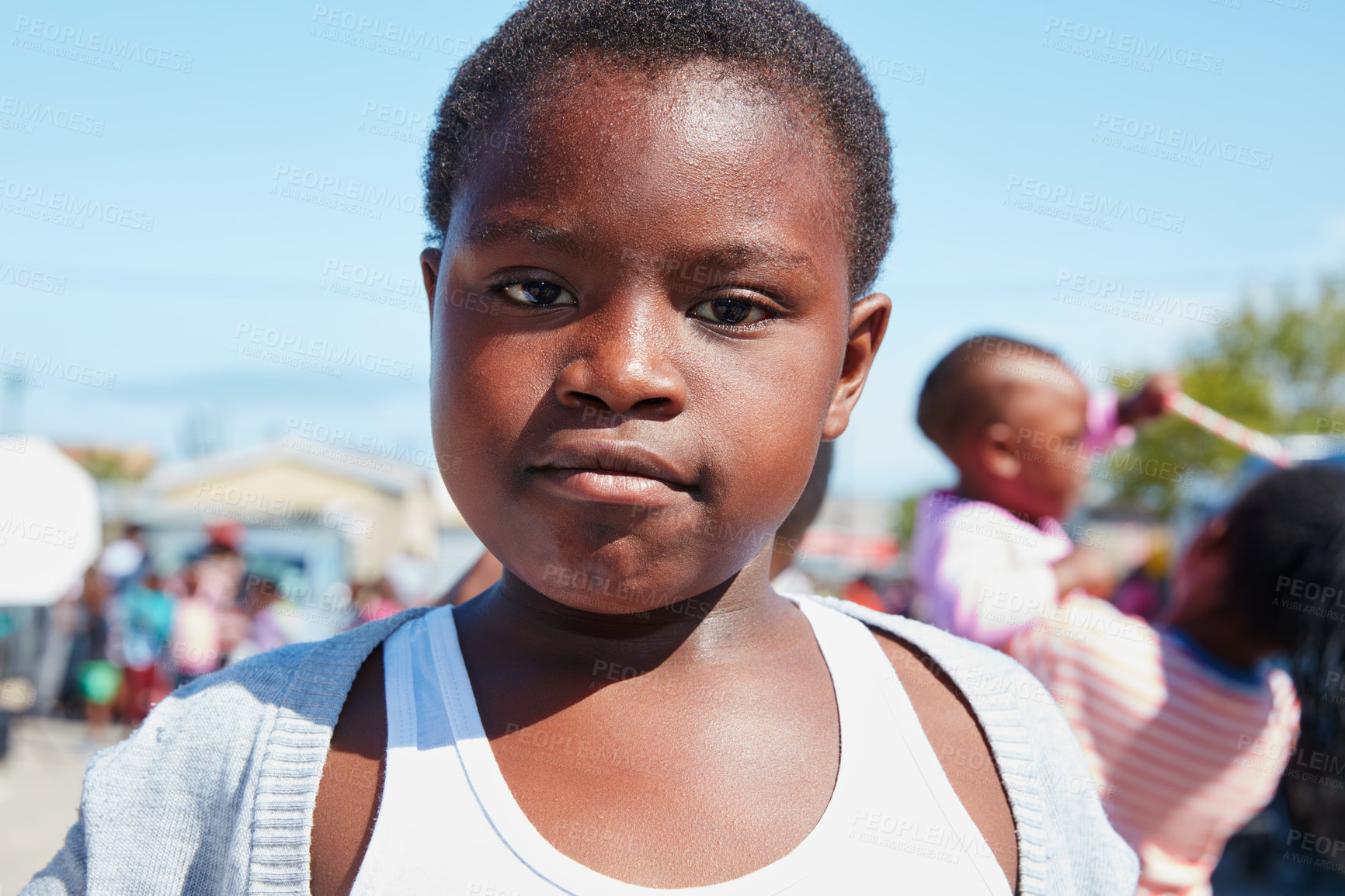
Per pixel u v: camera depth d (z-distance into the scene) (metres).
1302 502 2.20
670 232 0.91
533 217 0.92
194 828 1.01
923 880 0.96
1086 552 2.82
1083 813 1.19
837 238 1.05
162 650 9.09
